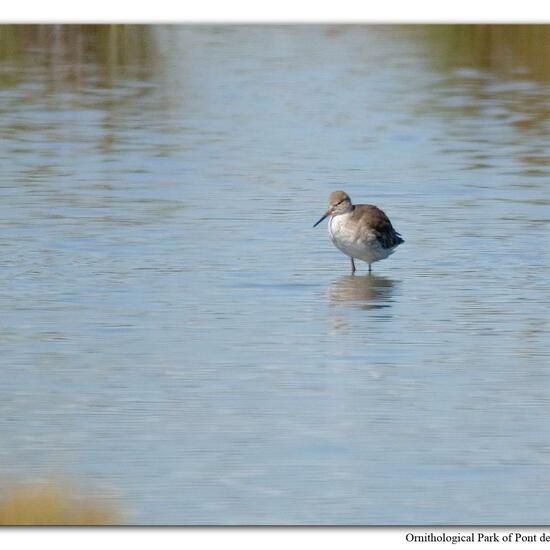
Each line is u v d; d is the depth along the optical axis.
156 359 16.17
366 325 17.61
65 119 32.06
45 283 19.34
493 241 22.00
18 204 24.12
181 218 23.33
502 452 13.51
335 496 12.54
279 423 14.17
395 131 31.11
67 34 40.34
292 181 26.25
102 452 13.39
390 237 20.25
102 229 22.48
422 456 13.41
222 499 12.42
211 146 29.42
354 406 14.67
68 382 15.34
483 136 30.73
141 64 38.91
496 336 17.19
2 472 12.78
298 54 41.00
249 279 19.78
